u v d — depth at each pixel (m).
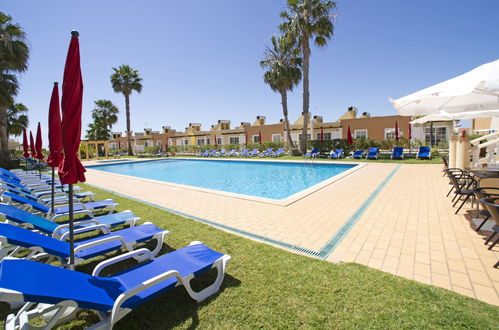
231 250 3.61
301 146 19.30
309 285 2.68
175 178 14.67
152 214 5.58
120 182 10.76
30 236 2.72
